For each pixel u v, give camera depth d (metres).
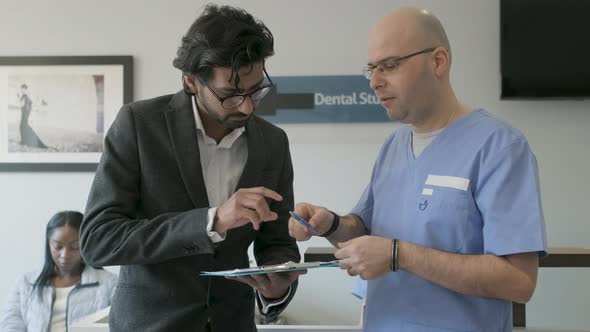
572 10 2.74
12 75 2.95
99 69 2.95
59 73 2.95
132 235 1.14
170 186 1.24
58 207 2.96
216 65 1.14
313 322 2.90
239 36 1.15
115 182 1.22
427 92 1.22
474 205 1.19
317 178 2.94
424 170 1.27
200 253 1.14
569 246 2.84
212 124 1.32
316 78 2.92
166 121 1.26
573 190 2.85
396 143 1.41
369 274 1.13
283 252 1.36
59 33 2.97
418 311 1.22
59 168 2.94
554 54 2.76
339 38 2.93
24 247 2.96
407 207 1.28
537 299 2.84
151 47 2.96
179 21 2.96
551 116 2.86
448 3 2.90
